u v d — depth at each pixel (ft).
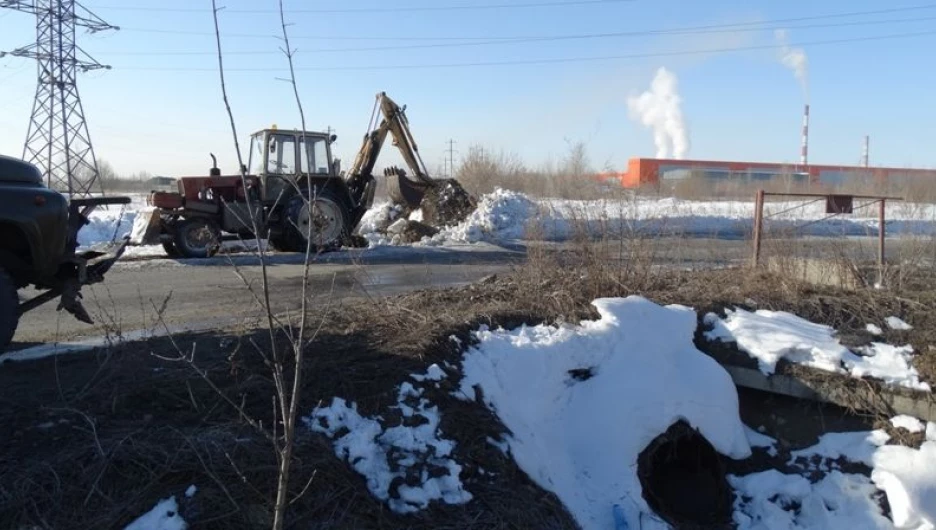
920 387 17.63
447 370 15.83
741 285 24.02
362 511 11.67
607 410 17.03
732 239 51.98
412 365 15.56
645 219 26.96
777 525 15.93
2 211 17.34
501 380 16.57
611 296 22.34
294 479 11.56
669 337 19.48
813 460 17.79
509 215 63.05
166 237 46.32
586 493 15.65
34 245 17.87
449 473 13.08
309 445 12.49
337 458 12.60
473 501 12.81
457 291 23.12
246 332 18.79
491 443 14.19
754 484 16.97
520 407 16.35
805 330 20.57
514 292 22.39
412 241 58.80
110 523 10.39
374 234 61.82
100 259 20.34
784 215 30.78
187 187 46.14
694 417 17.29
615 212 27.25
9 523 10.32
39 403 13.82
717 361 19.81
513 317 19.60
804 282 24.02
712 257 29.58
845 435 18.02
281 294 29.63
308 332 18.15
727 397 18.15
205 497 10.91
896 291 22.90
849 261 24.84
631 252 24.61
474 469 13.46
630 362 18.12
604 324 19.26
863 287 23.49
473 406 15.06
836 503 16.35
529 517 12.91
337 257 45.57
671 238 27.91
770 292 23.08
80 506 10.69
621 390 17.31
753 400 19.80
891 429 17.53
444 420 14.26
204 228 45.98
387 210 68.90
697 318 21.11
